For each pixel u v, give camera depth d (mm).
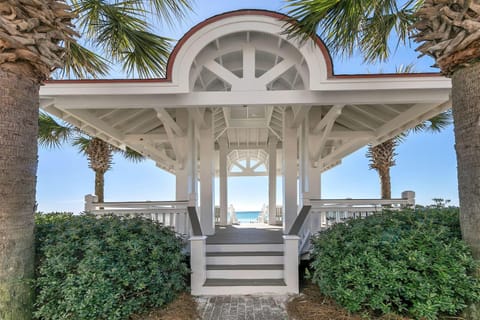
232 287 4375
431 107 4934
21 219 2715
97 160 10039
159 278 3416
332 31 3467
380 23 3482
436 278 2781
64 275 2969
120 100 4305
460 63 2801
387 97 4254
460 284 2684
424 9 2949
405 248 2934
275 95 4289
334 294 3266
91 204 5398
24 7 2586
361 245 3141
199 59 4363
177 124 6629
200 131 7410
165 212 5289
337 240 3408
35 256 3018
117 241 3289
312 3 3154
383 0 3195
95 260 2994
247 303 3988
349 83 4062
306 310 3584
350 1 3096
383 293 2861
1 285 2541
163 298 3520
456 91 2898
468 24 2592
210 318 3529
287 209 7086
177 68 4094
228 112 8898
